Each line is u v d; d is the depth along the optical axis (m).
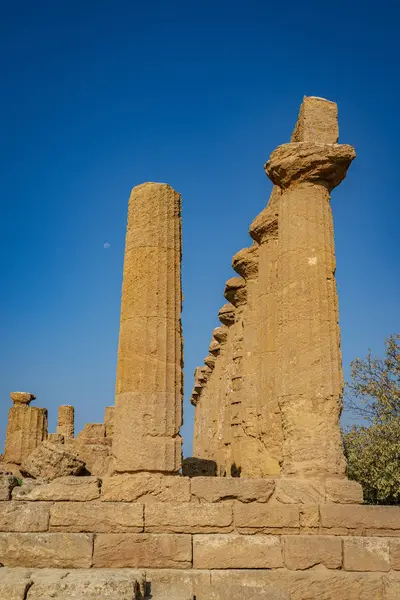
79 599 9.11
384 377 19.25
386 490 17.48
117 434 12.52
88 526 11.49
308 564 11.26
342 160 13.82
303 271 13.39
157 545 11.28
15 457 26.19
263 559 11.27
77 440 28.58
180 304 13.43
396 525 11.81
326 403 12.71
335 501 11.95
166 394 12.66
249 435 18.55
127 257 13.56
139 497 11.88
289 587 11.02
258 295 17.95
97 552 11.20
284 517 11.73
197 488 11.89
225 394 25.00
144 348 12.82
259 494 11.87
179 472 12.41
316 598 11.01
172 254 13.53
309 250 13.51
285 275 13.59
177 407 12.75
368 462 18.17
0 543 11.19
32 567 11.06
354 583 11.13
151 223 13.55
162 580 10.87
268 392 16.80
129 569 10.99
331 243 13.78
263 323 17.45
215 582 10.94
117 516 11.54
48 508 11.60
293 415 12.70
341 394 12.95
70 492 11.86
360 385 19.36
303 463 12.34
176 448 12.42
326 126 14.48
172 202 13.84
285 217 13.96
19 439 26.42
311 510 11.79
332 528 11.73
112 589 9.41
